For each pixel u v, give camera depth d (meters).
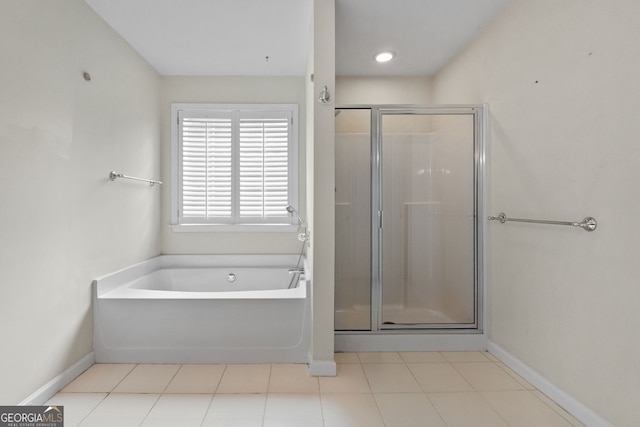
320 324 2.05
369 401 1.77
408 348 2.40
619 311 1.41
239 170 3.24
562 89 1.70
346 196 2.46
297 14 2.22
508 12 2.13
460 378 2.01
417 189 2.48
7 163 1.53
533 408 1.70
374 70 3.23
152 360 2.20
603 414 1.48
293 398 1.79
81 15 2.03
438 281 2.49
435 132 2.46
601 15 1.48
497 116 2.28
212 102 3.21
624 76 1.38
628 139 1.37
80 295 2.04
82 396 1.80
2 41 1.50
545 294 1.84
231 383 1.95
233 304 2.21
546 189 1.82
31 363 1.67
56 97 1.82
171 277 3.05
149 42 2.57
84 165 2.06
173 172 3.20
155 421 1.60
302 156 3.26
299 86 3.26
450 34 2.52
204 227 3.21
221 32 2.43
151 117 2.98
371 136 2.46
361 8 2.16
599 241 1.50
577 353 1.62
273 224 3.26
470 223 2.46
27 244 1.64
